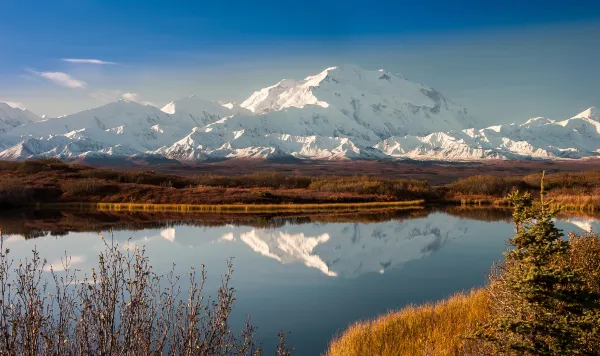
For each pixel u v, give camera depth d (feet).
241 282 94.63
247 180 376.89
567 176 344.28
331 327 67.51
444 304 65.10
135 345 30.14
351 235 164.35
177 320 36.52
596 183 315.17
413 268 112.47
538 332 31.65
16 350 28.37
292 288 91.25
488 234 166.09
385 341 51.98
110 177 341.82
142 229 172.35
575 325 31.40
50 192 271.28
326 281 97.81
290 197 281.74
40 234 157.48
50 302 47.21
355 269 110.73
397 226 187.42
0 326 28.43
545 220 32.99
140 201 266.57
